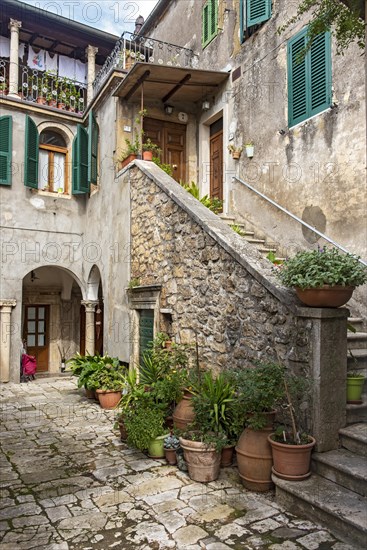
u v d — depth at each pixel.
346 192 5.62
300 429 3.80
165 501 3.62
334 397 3.70
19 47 12.02
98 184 9.95
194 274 5.62
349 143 5.60
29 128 10.18
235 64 8.17
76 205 11.08
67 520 3.34
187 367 5.44
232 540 3.01
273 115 7.09
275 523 3.22
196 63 9.53
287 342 4.01
